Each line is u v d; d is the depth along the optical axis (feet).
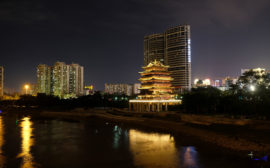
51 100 600.39
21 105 637.71
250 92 272.31
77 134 244.63
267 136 180.04
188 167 131.95
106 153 165.68
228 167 129.08
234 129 213.25
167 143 191.42
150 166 135.64
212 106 301.02
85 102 558.97
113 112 431.43
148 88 387.14
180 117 295.07
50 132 258.98
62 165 140.15
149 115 344.28
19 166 138.51
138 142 199.82
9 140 213.87
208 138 199.21
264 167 127.13
